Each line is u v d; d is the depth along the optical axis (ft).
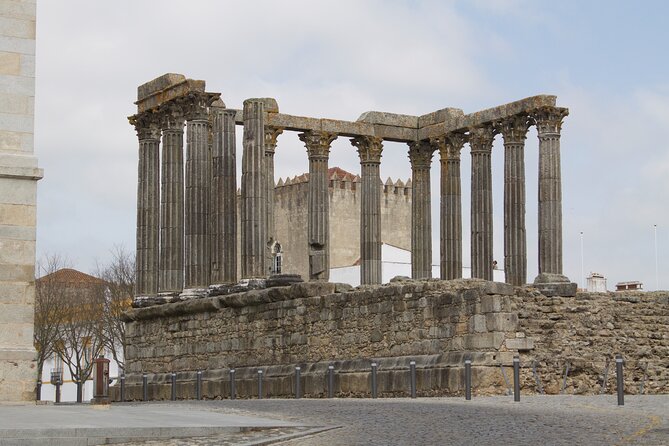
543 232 267.80
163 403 191.01
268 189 281.33
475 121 286.46
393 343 198.70
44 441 110.83
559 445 101.19
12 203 150.92
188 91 253.03
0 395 148.05
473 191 287.89
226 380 234.17
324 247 282.56
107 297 440.04
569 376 186.09
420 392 189.78
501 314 181.47
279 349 223.92
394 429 119.96
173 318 254.47
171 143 259.80
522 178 278.46
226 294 244.22
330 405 161.38
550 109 267.80
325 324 213.46
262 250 247.09
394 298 199.00
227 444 109.81
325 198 287.28
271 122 280.92
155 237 267.80
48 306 405.18
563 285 193.26
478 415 131.34
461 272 296.30
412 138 301.02
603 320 192.75
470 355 182.29
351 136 295.07
